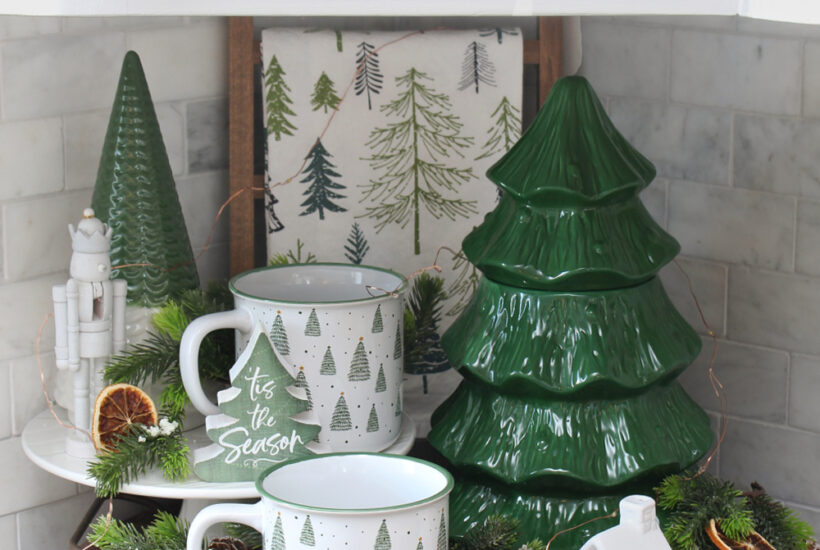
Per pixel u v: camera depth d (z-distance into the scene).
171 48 1.04
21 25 0.93
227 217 1.12
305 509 0.64
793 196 1.04
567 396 0.81
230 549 0.79
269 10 0.54
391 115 1.08
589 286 0.81
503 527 0.81
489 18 1.17
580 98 0.84
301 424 0.82
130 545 0.80
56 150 0.97
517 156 0.85
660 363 0.82
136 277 0.90
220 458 0.82
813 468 1.07
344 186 1.08
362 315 0.84
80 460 0.87
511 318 0.84
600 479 0.81
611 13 0.54
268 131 1.06
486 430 0.85
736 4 0.54
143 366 0.86
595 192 0.81
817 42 1.00
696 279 1.12
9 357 0.96
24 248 0.96
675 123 1.11
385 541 0.64
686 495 0.82
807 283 1.04
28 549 1.00
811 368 1.05
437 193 1.10
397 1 0.54
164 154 0.92
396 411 0.88
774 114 1.04
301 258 1.08
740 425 1.11
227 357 0.91
